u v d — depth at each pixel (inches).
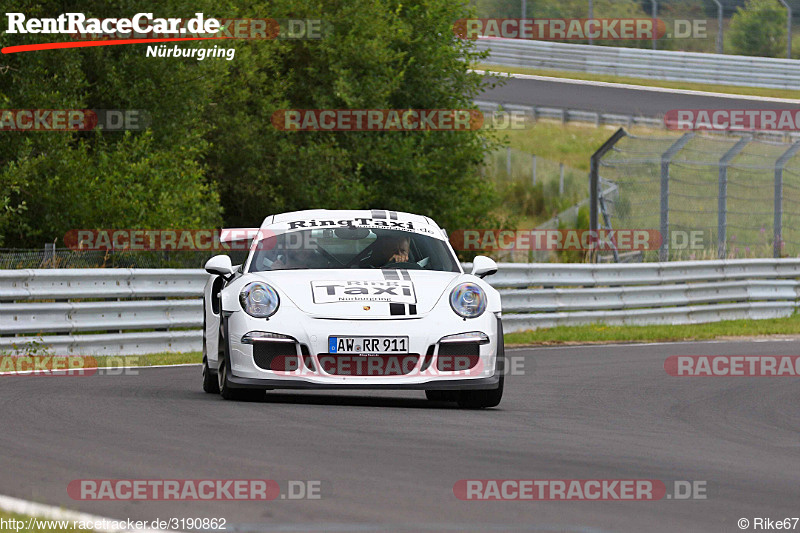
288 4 2915.8
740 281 2610.7
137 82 2425.0
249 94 2849.4
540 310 2160.4
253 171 2866.6
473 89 3341.5
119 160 2262.6
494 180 4411.9
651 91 5093.5
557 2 5595.5
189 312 1761.8
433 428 856.9
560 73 5428.2
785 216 3946.9
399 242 1114.1
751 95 5029.5
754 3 5634.8
